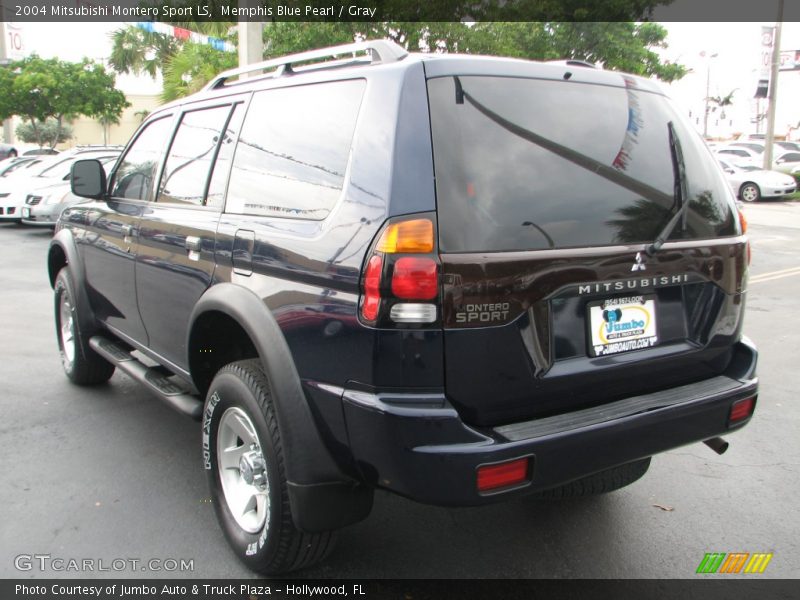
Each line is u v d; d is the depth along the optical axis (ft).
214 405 9.36
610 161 8.42
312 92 8.87
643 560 9.70
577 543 10.11
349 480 7.95
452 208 7.16
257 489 9.09
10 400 15.43
